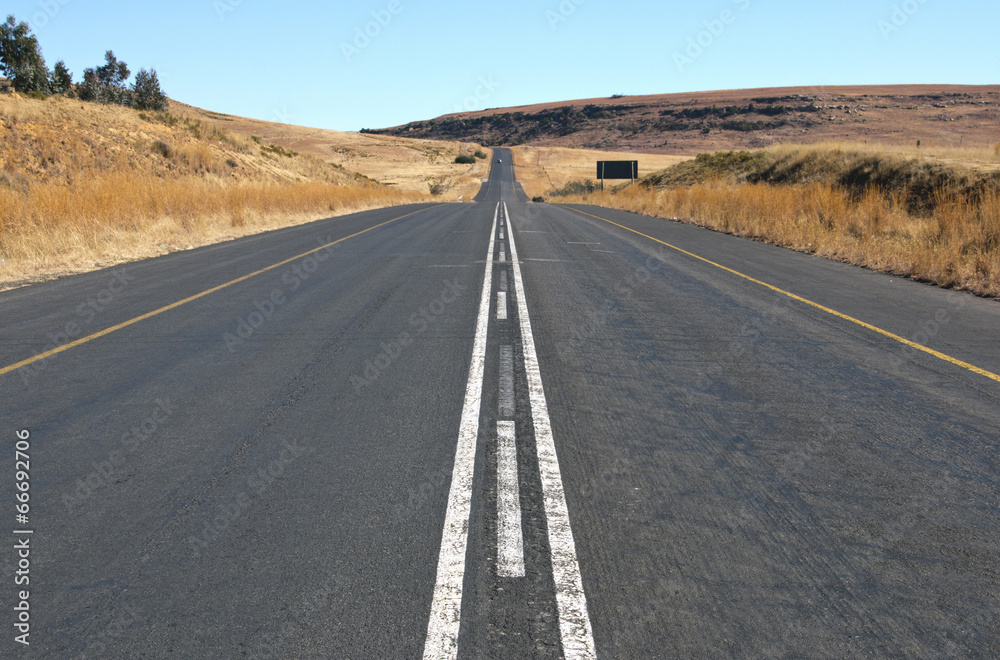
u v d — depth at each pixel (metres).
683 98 192.25
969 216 13.02
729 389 5.27
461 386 5.33
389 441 4.22
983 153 22.67
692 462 3.91
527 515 3.29
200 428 4.46
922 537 3.10
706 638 2.39
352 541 3.05
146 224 16.53
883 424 4.54
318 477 3.72
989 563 2.89
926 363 6.04
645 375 5.64
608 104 196.75
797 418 4.65
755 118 155.88
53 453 4.09
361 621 2.48
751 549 2.99
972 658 2.30
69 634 2.43
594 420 4.59
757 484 3.63
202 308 8.47
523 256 13.70
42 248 12.88
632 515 3.29
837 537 3.10
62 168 22.52
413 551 2.97
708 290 9.81
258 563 2.88
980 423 4.57
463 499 3.46
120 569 2.85
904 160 21.39
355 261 12.87
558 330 7.29
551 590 2.68
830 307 8.59
